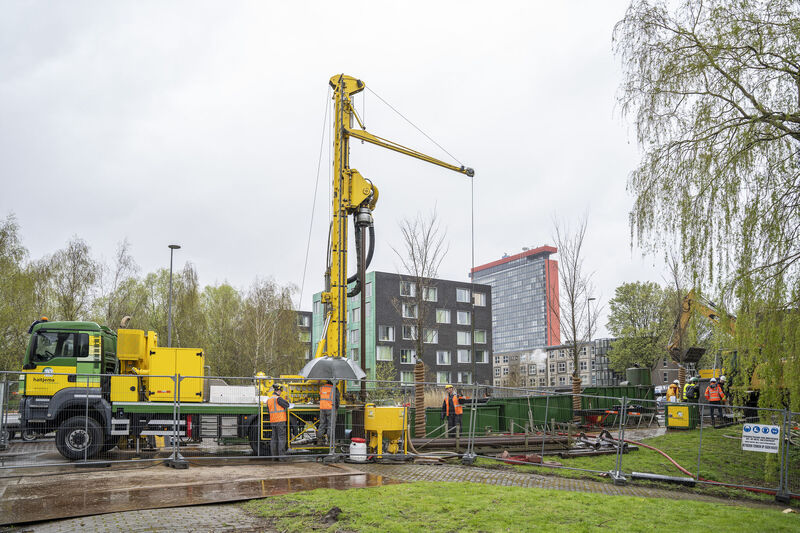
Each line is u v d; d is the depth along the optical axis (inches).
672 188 546.6
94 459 579.5
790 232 499.8
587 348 4045.3
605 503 388.8
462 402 880.9
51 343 606.9
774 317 486.3
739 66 530.3
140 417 617.0
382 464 582.6
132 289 2075.5
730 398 953.5
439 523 323.9
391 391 951.0
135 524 319.0
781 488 500.7
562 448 744.3
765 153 507.8
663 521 341.4
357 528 313.1
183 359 635.5
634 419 1117.1
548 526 319.6
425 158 838.5
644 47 585.0
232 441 657.0
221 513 349.1
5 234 1524.4
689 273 526.9
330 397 625.6
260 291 2064.5
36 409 591.2
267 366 1937.7
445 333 2583.7
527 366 4867.1
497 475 539.2
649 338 2156.7
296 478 471.2
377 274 2453.2
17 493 398.9
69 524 320.5
